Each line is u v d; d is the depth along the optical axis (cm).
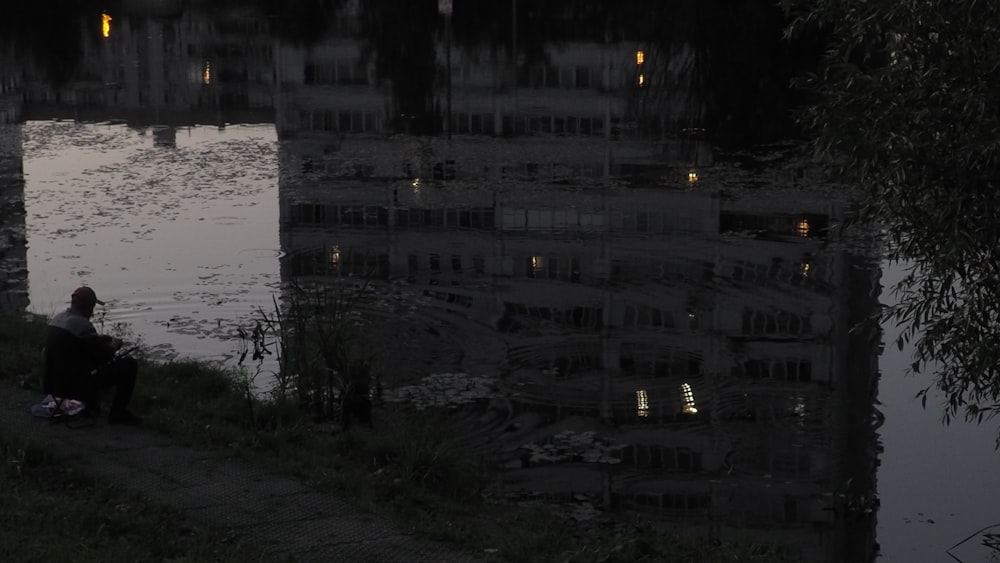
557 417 2156
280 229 3603
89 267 3141
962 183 1736
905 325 2742
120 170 4653
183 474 1644
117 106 6450
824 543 1736
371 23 10150
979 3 1706
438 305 2836
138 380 2075
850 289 2983
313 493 1608
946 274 1817
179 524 1471
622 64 7456
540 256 3309
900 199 1820
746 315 2775
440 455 1823
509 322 2706
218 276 3053
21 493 1485
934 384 2419
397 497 1641
